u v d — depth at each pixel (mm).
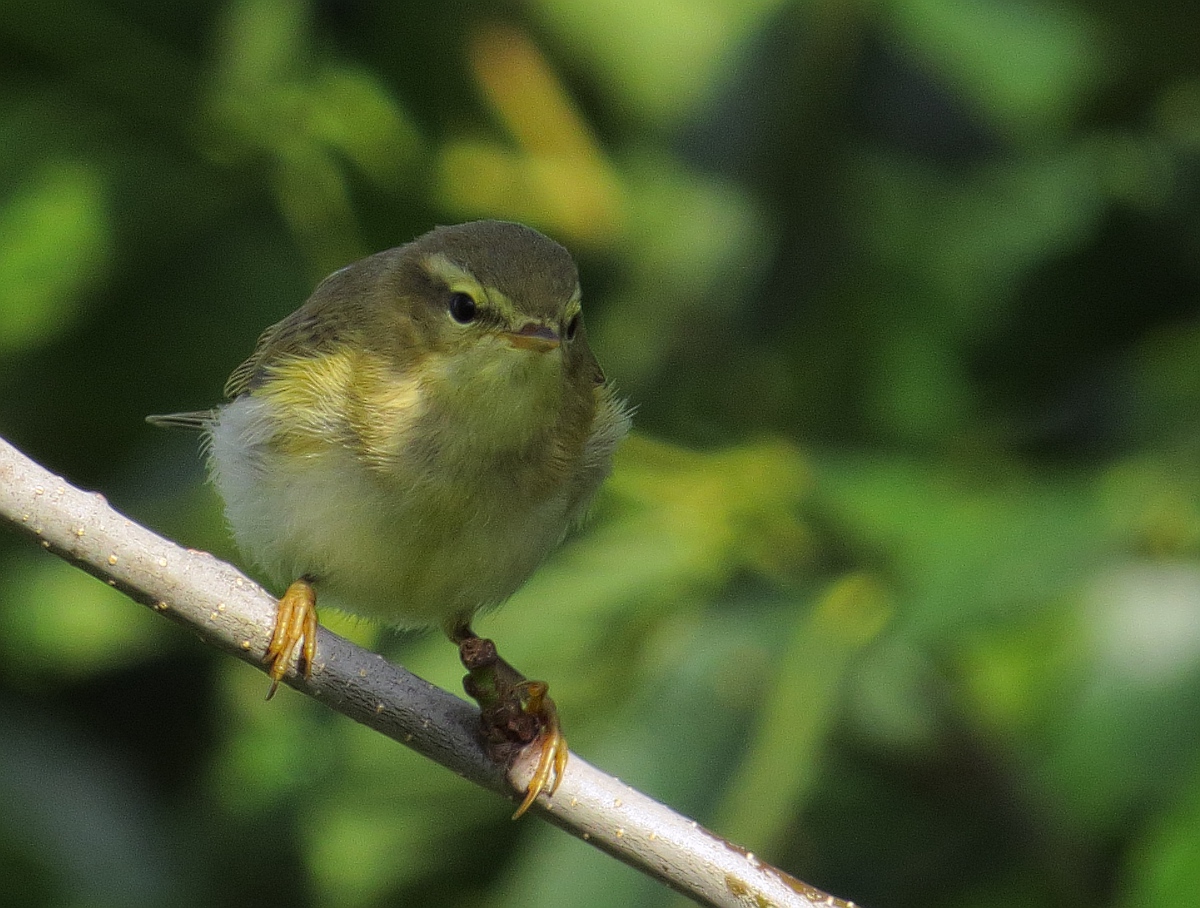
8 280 11477
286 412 9141
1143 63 11570
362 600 9492
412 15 12117
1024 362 11688
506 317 8945
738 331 11609
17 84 11742
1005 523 9297
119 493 11211
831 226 11484
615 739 9305
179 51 11789
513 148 12539
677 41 12977
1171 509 9531
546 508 9312
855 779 11242
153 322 11711
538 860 9125
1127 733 9117
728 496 10539
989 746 10977
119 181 11602
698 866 7555
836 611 9414
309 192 11875
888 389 11891
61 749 11297
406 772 10664
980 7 11602
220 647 7852
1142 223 11523
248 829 10852
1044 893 10719
